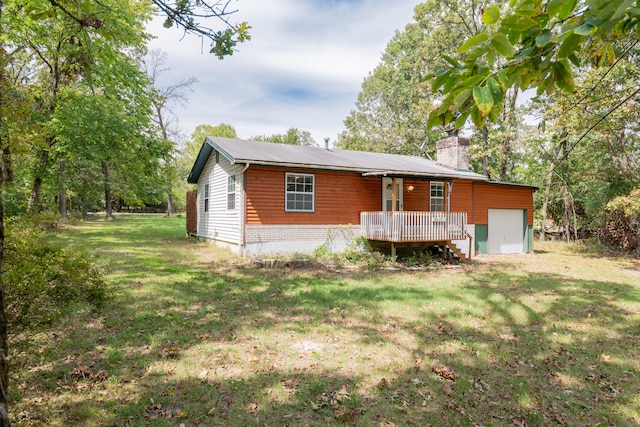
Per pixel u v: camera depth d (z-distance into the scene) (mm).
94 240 15164
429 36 25375
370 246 13680
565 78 1746
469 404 3584
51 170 19750
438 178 13961
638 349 5027
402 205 14852
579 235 22234
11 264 3943
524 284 9320
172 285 7934
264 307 6629
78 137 15938
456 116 1734
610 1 1302
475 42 1501
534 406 3584
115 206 52594
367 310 6594
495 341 5242
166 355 4457
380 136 34594
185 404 3447
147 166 19203
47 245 4617
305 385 3844
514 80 1775
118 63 16578
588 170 18141
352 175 13906
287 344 4934
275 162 11789
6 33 13375
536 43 1507
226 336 5137
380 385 3879
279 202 12656
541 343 5199
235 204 13141
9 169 12586
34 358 4172
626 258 15203
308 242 13094
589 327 5930
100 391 3609
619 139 15750
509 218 17297
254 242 12273
